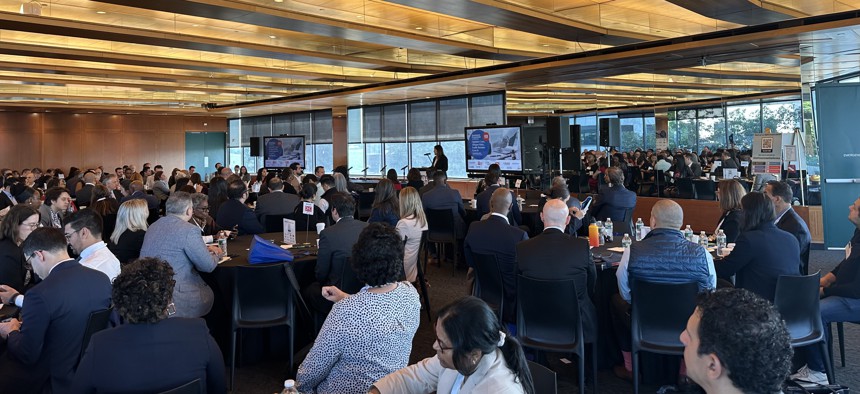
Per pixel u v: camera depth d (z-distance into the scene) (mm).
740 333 1125
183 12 7551
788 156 8484
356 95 14750
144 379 2004
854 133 8250
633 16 9641
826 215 8438
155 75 13312
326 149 19312
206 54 12188
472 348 1592
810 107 8305
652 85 10102
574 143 11562
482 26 10586
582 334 3498
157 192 10945
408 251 5516
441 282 7066
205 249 3932
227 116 22906
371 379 2246
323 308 4340
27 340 2670
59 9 8109
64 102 18438
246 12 7602
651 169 10227
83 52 10266
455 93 14172
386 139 16609
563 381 3971
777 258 3602
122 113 22047
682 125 9703
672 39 8641
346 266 4180
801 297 3365
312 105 17656
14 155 20625
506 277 4145
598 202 7109
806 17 7277
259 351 4410
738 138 8969
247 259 4426
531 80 11875
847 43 7922
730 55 8930
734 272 3762
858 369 4039
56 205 6520
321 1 8438
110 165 22281
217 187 7543
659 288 3352
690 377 1254
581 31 9164
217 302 4383
